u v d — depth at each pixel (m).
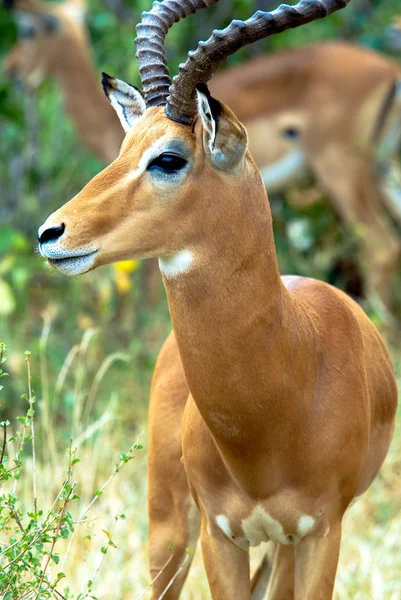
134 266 12.38
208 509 6.59
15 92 15.72
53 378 12.03
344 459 6.36
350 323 6.77
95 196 5.80
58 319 13.41
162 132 5.84
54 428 11.11
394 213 15.55
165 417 7.33
